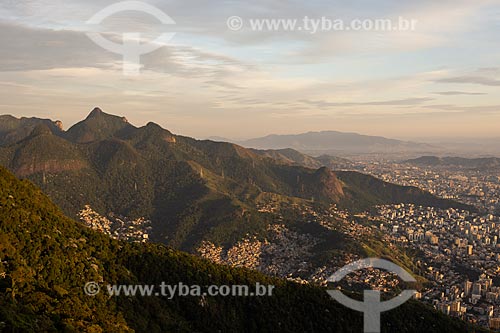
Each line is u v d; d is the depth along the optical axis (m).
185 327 85.50
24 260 75.75
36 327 59.00
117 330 71.62
